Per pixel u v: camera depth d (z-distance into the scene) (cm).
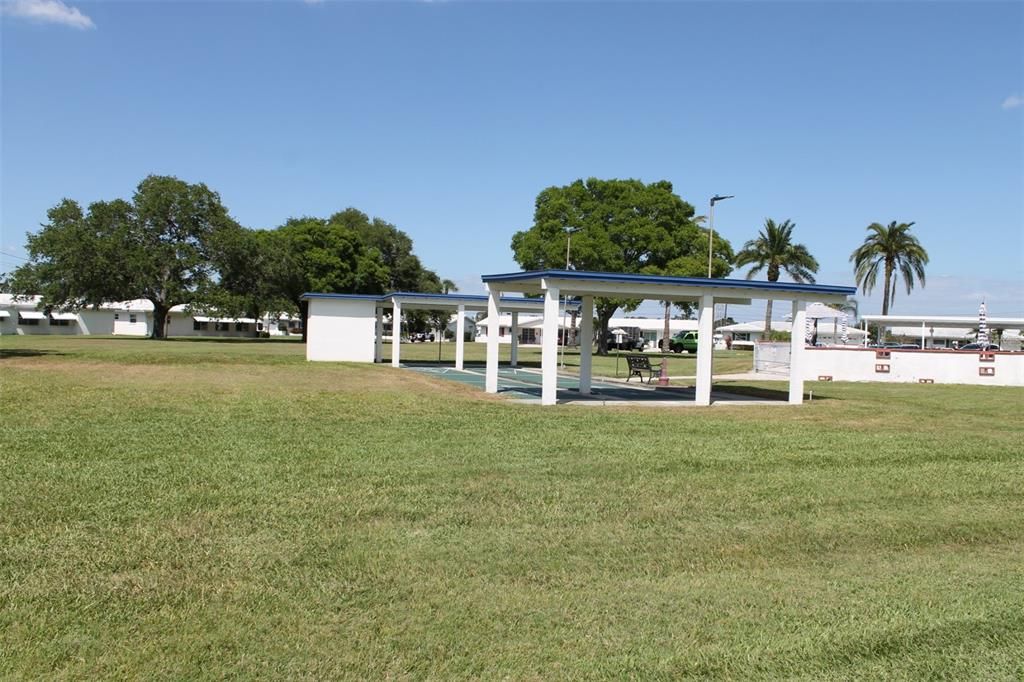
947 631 475
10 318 7838
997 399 2200
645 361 2627
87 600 488
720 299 2106
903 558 637
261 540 621
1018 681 412
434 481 847
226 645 431
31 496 724
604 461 994
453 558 596
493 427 1280
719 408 1759
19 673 392
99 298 6347
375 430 1209
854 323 7394
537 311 3550
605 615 491
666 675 411
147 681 388
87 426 1152
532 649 438
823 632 470
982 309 4856
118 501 718
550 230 5494
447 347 6281
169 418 1266
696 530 698
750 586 554
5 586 507
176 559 569
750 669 420
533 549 625
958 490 886
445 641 445
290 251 6919
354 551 603
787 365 3131
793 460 1048
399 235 9025
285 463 916
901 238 6234
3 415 1228
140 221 6400
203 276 6469
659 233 5272
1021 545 681
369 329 3381
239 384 1945
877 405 1928
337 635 449
